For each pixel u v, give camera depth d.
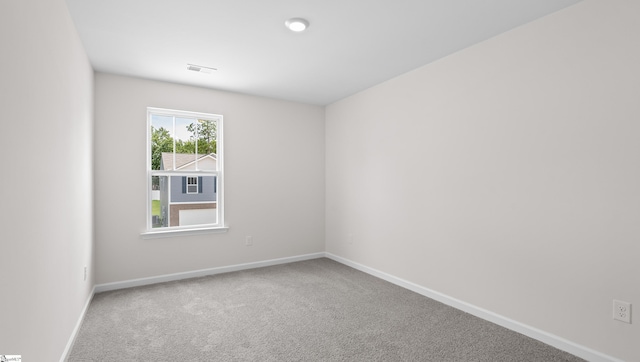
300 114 4.76
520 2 2.16
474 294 2.82
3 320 1.16
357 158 4.28
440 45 2.85
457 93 2.98
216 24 2.47
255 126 4.40
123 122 3.57
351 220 4.39
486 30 2.57
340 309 2.95
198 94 4.00
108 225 3.48
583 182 2.14
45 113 1.65
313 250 4.87
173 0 2.14
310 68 3.40
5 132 1.18
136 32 2.58
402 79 3.58
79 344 2.30
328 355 2.18
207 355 2.18
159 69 3.41
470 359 2.13
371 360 2.12
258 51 2.97
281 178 4.60
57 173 1.88
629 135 1.94
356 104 4.30
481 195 2.77
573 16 2.18
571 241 2.20
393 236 3.70
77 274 2.44
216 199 4.20
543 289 2.35
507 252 2.57
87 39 2.68
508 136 2.57
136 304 3.05
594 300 2.09
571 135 2.20
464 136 2.91
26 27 1.38
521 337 2.42
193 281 3.77
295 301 3.14
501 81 2.62
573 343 2.18
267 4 2.20
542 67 2.35
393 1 2.16
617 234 1.99
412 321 2.70
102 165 3.46
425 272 3.30
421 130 3.35
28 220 1.42
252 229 4.37
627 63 1.95
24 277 1.37
